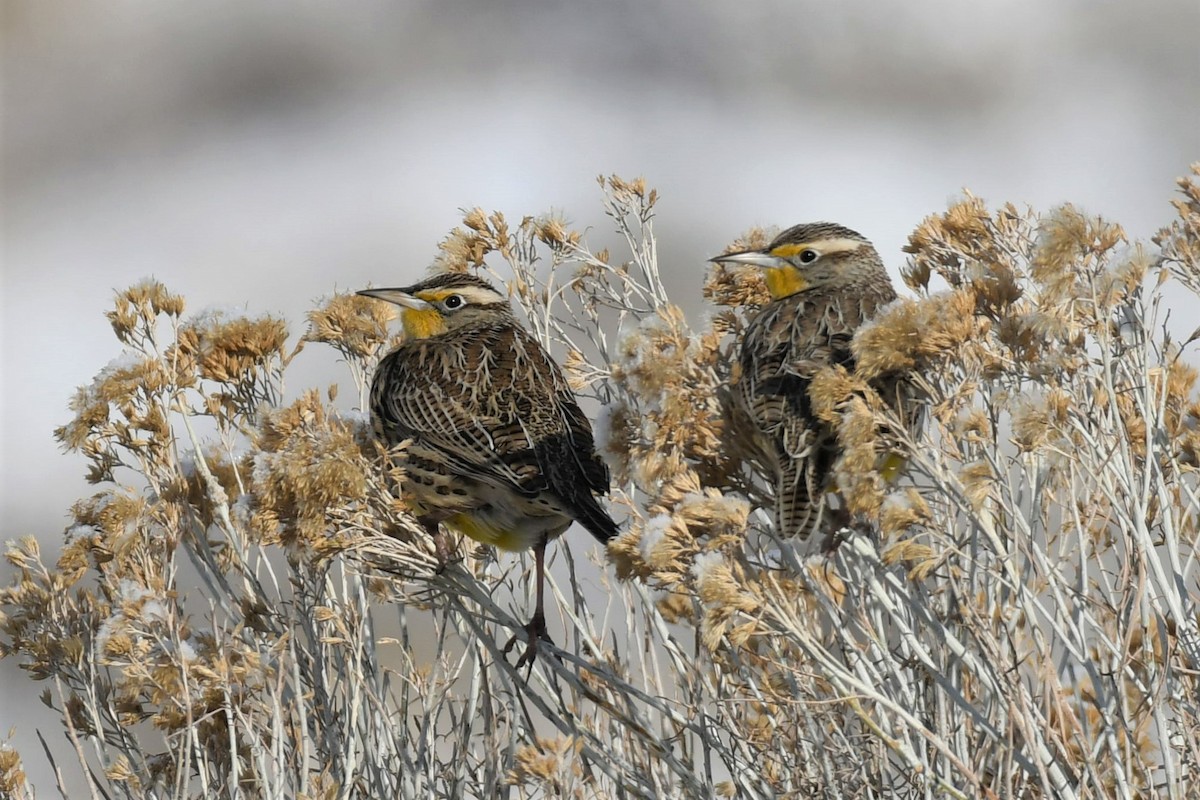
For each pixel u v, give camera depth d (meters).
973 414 8.43
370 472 9.73
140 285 10.53
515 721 10.33
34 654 10.27
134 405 10.21
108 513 10.02
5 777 9.66
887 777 9.29
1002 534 9.44
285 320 10.77
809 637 8.26
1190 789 8.59
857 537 9.23
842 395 8.54
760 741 9.43
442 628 10.50
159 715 9.62
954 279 10.15
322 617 9.64
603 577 11.28
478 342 11.06
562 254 11.97
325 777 9.25
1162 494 8.46
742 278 11.59
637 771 9.99
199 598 16.61
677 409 9.12
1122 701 8.09
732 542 8.45
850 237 11.24
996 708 9.26
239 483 9.99
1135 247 8.84
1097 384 9.05
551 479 10.21
